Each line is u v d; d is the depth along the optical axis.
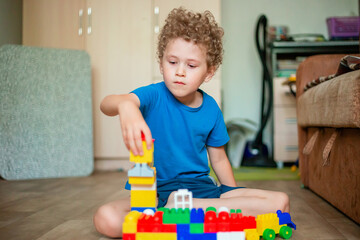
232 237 0.56
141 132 0.58
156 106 0.81
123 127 0.59
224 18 2.80
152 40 2.13
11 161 1.73
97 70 2.14
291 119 2.42
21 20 2.21
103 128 2.12
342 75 0.87
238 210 0.65
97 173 1.99
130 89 2.13
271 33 2.70
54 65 1.88
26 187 1.45
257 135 2.52
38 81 1.83
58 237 0.71
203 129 0.84
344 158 0.89
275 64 2.52
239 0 2.80
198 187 0.77
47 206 1.05
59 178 1.77
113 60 2.14
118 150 2.11
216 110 0.89
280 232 0.67
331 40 2.55
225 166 0.92
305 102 1.22
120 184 1.53
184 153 0.82
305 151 1.08
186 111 0.83
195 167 0.82
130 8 2.14
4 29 1.98
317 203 1.07
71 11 2.15
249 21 2.79
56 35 2.15
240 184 1.52
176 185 0.77
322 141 1.12
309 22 2.78
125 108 0.61
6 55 1.77
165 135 0.81
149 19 2.13
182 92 0.73
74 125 1.89
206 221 0.57
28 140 1.78
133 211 0.59
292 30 2.78
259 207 0.69
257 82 2.79
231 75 2.80
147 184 0.61
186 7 2.12
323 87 1.00
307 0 2.78
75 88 1.92
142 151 0.58
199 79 0.75
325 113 0.95
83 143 1.90
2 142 1.72
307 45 2.44
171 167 0.81
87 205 1.06
